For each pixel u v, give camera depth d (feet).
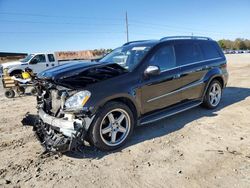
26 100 29.22
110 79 13.33
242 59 100.01
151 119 15.19
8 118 20.47
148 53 15.34
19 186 10.41
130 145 13.88
